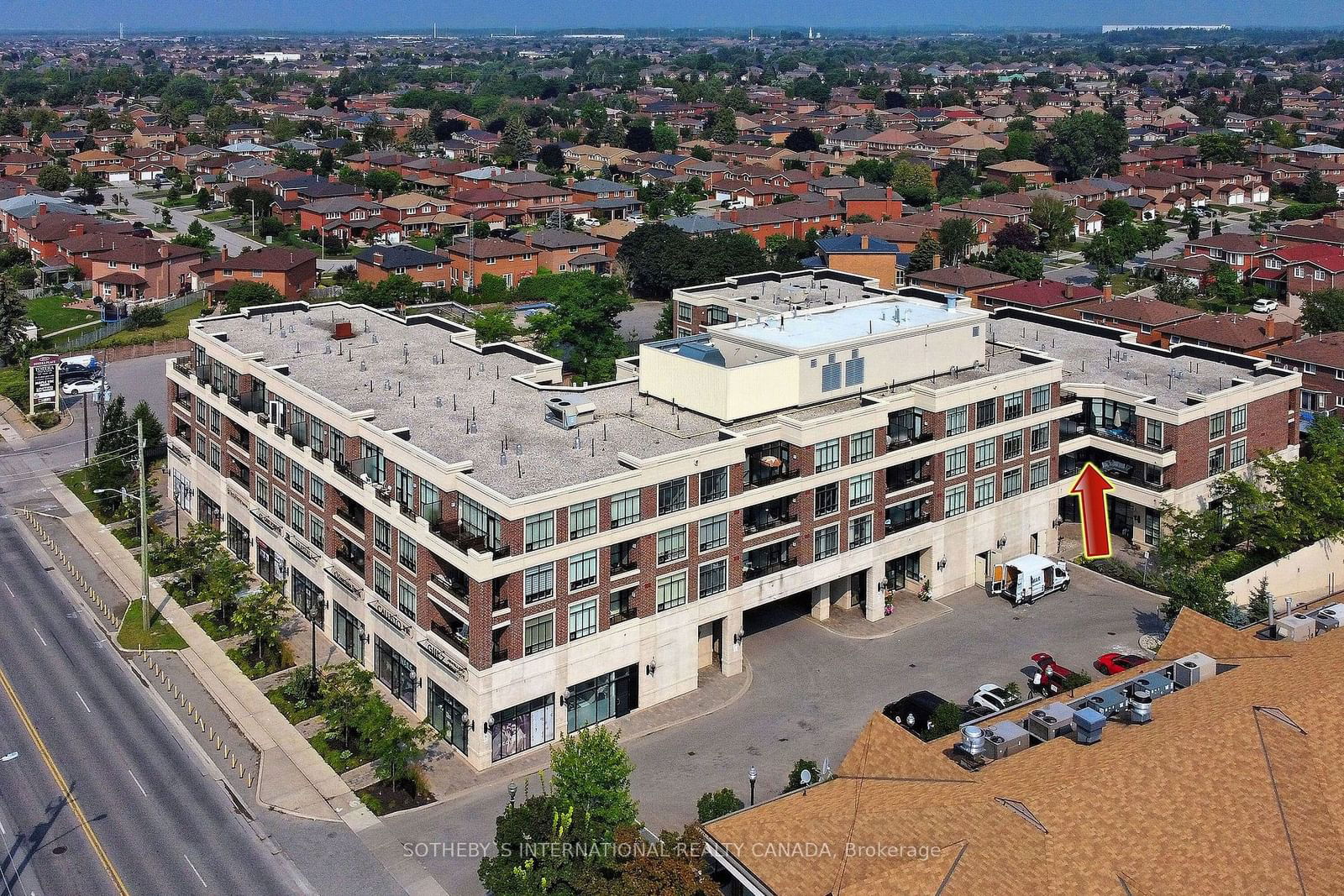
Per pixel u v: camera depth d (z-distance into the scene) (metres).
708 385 97.19
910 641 98.00
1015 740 66.25
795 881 58.44
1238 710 65.94
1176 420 110.06
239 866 71.75
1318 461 115.12
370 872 71.44
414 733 79.81
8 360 182.12
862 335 104.50
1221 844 58.69
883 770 65.81
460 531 84.31
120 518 123.56
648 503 85.88
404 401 101.06
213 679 93.00
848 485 97.38
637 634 86.94
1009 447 107.94
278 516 106.06
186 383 119.56
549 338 165.88
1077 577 109.44
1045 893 55.31
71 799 77.75
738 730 85.88
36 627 100.81
